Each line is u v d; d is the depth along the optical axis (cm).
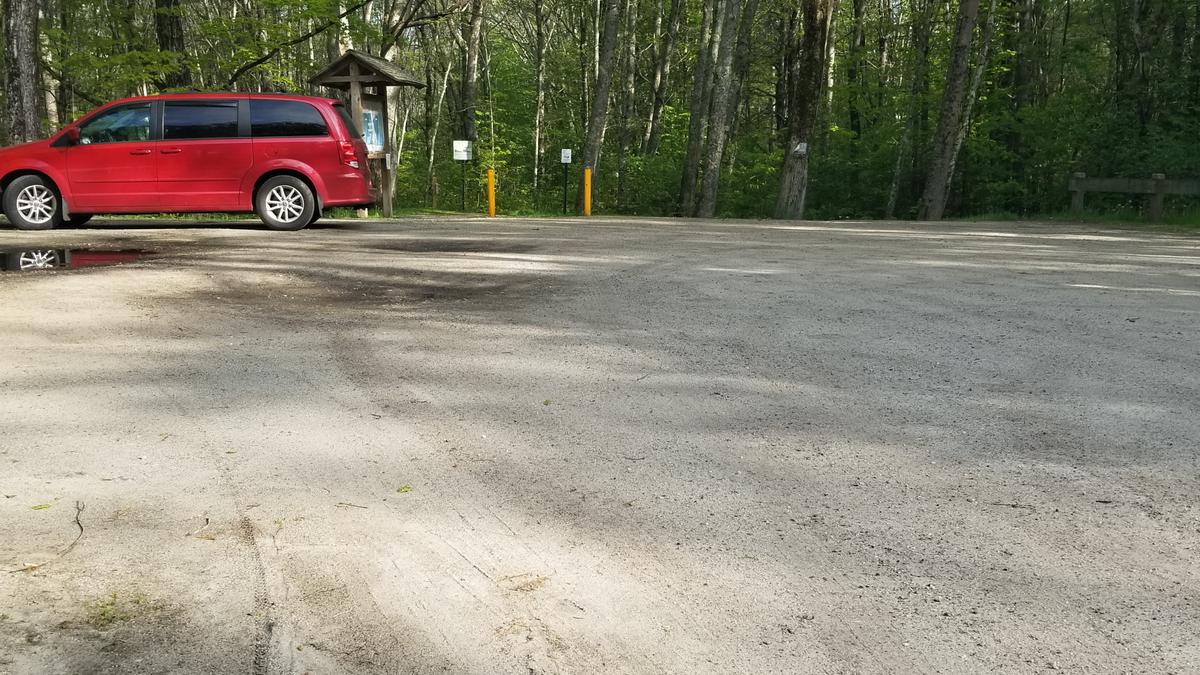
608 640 220
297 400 421
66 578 243
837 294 735
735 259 970
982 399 433
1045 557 266
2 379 443
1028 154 2297
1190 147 1872
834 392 444
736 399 431
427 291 739
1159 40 2159
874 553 269
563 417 400
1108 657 214
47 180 1197
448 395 434
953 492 317
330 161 1213
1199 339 562
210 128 1200
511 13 4056
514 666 208
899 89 2625
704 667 209
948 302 699
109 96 1980
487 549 268
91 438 359
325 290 738
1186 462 346
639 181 2984
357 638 219
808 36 2123
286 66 2056
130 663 206
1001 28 2464
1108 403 425
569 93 4219
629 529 284
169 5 1877
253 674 203
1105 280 823
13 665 203
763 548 271
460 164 3173
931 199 2097
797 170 2164
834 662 211
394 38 2184
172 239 1093
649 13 3725
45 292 685
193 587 241
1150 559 265
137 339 542
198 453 345
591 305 679
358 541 272
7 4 1503
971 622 229
